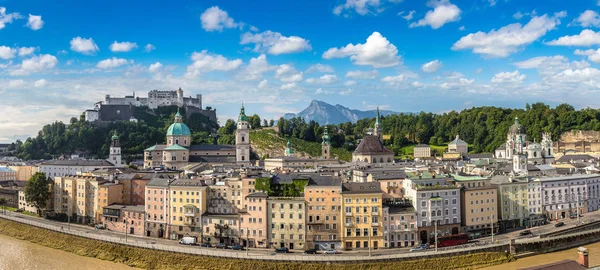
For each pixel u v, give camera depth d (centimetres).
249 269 19538
